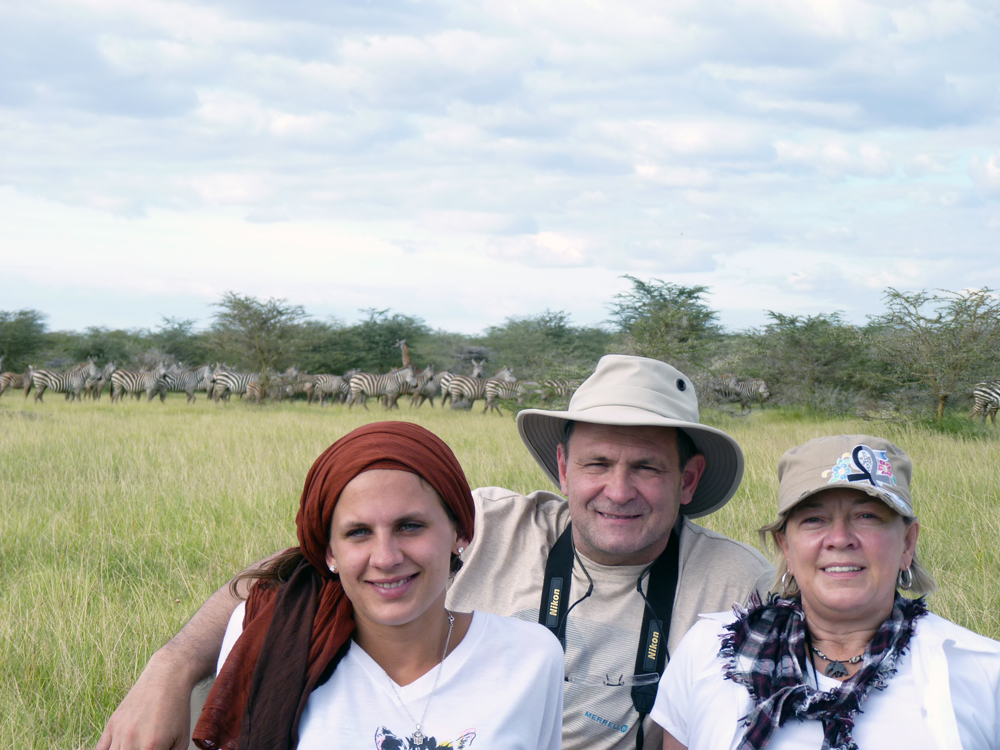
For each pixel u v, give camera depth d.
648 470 2.23
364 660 1.53
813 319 21.14
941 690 1.56
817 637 1.75
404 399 35.06
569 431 2.42
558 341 40.28
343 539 1.47
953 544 5.47
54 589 4.41
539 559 2.43
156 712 1.63
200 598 4.45
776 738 1.62
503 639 1.61
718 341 18.53
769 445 10.10
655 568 2.30
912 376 14.51
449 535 1.54
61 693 3.27
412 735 1.46
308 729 1.46
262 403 26.55
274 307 27.66
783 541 1.87
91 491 7.25
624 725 2.21
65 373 29.09
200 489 7.38
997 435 12.84
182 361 48.44
